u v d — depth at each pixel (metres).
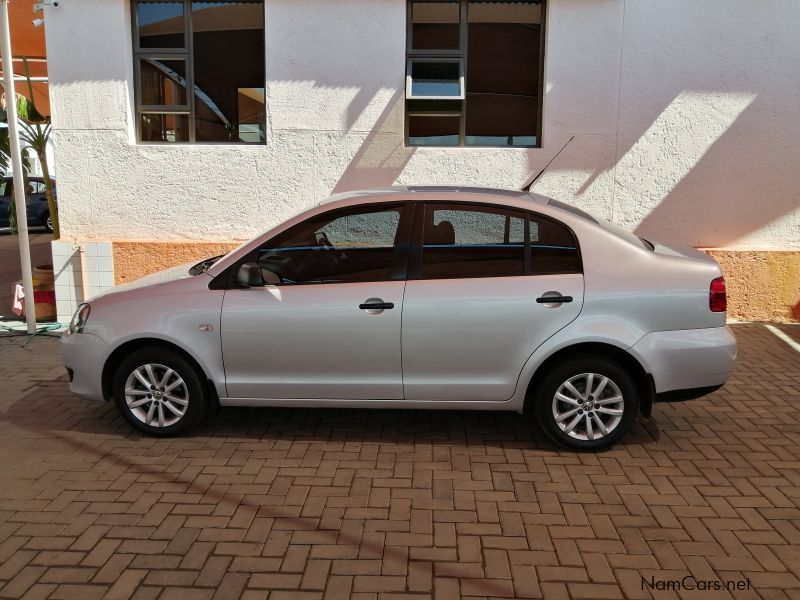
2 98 8.49
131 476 4.08
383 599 2.94
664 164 7.29
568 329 4.14
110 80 7.39
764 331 7.14
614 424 4.29
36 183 17.92
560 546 3.33
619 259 4.20
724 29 7.05
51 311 7.98
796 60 7.06
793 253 7.32
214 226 7.63
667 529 3.47
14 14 7.96
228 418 4.99
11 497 3.83
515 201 4.34
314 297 4.29
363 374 4.33
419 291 4.23
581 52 7.14
